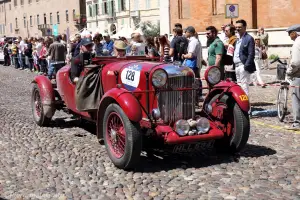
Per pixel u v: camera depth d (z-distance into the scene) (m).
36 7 81.75
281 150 7.32
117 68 7.25
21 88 17.31
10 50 31.05
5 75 23.48
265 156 7.00
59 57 17.42
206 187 5.74
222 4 29.61
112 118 6.64
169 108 6.60
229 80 7.24
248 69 9.74
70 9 71.25
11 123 10.09
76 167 6.68
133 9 57.03
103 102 6.73
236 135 6.93
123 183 5.96
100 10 64.75
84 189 5.78
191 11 31.81
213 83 7.05
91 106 7.56
